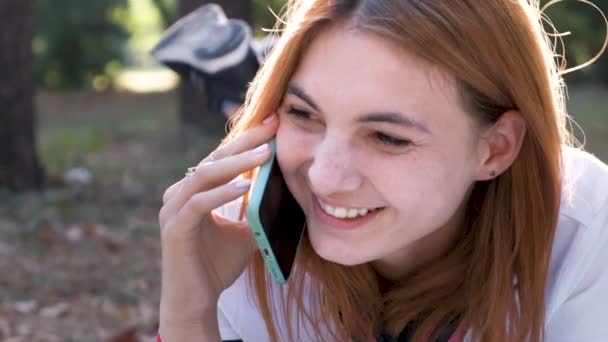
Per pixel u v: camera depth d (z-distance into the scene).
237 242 1.98
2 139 6.95
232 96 3.10
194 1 7.78
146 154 9.41
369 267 1.97
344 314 1.99
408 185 1.66
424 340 1.97
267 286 2.05
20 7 6.90
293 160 1.76
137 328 4.55
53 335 4.48
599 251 1.90
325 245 1.75
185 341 1.95
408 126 1.62
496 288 1.89
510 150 1.78
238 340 2.15
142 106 16.38
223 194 1.80
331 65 1.63
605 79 17.73
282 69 1.72
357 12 1.61
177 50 3.20
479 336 1.91
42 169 7.27
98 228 6.24
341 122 1.64
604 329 1.93
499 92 1.69
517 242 1.86
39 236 5.95
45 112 15.62
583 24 16.80
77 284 5.22
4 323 4.57
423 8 1.60
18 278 5.22
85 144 10.37
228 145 1.84
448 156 1.68
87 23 19.47
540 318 1.88
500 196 1.89
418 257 1.98
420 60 1.60
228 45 3.12
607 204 1.91
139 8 22.48
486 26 1.64
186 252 1.88
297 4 1.78
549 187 1.82
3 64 6.93
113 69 20.39
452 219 1.93
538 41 1.72
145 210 6.99
